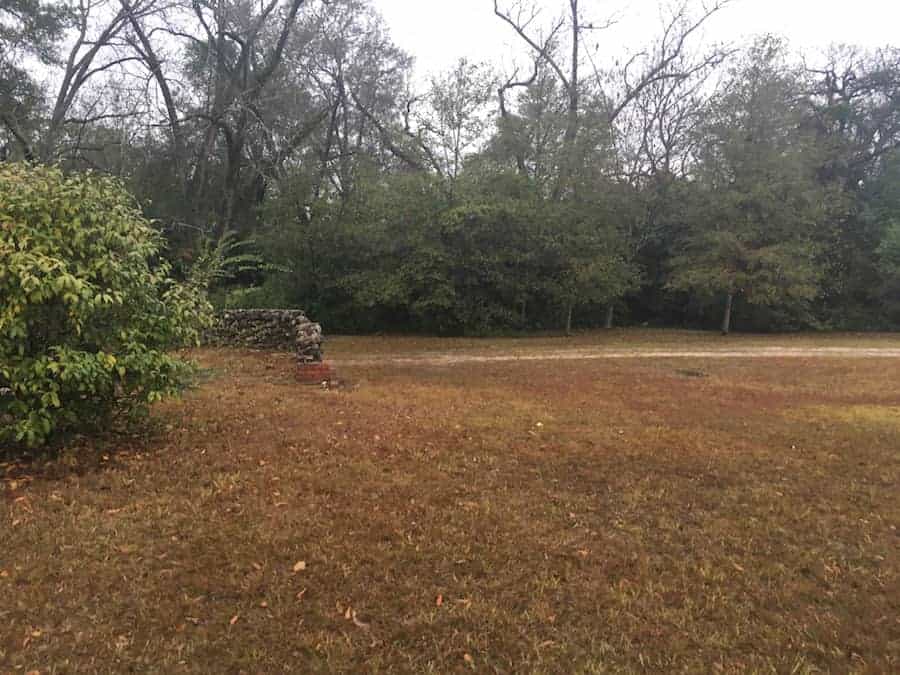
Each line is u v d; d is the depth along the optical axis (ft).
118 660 8.39
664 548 12.34
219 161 89.81
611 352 51.83
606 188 74.33
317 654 8.70
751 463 17.92
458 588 10.52
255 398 25.41
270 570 10.87
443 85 69.51
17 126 64.75
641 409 25.66
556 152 71.46
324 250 67.36
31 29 65.72
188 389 19.72
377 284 64.23
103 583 10.25
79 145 71.36
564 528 13.11
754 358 47.65
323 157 79.66
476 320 68.23
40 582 10.22
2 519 12.51
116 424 18.92
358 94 92.58
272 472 15.80
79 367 14.33
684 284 76.28
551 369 39.99
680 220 81.97
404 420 22.20
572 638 9.27
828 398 29.45
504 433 20.58
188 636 8.98
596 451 18.67
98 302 14.42
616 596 10.44
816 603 10.50
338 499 14.19
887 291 82.79
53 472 15.24
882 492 15.80
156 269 17.88
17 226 14.42
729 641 9.32
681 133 85.81
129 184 72.79
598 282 69.77
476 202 64.39
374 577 10.80
